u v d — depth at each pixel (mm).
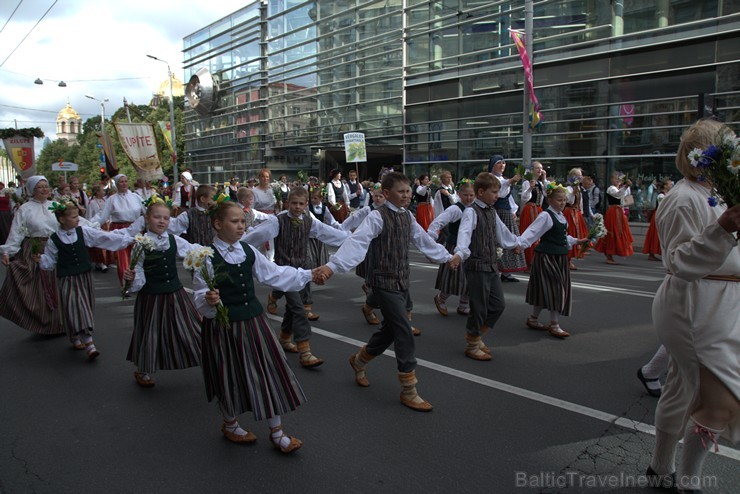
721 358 2371
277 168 32312
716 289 2420
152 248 4090
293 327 4855
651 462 2926
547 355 4996
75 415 3891
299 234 5289
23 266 5871
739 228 2148
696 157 2309
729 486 2852
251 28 33312
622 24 15586
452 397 4074
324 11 27344
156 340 4270
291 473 3053
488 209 4863
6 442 3480
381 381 4445
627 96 15586
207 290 3121
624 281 8500
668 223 2541
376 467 3096
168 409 3986
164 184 19234
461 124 20422
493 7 19156
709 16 13898
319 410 3887
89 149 65500
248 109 34438
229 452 3314
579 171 10430
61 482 3000
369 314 6234
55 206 4980
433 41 21281
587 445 3316
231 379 3201
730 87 13688
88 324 5055
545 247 5496
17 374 4762
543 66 17406
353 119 26031
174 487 2932
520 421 3656
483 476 2984
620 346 5219
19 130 15195
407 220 4043
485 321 4879
